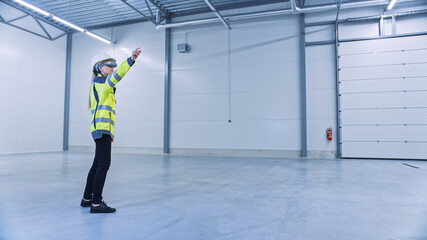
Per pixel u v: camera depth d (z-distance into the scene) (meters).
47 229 2.18
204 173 5.44
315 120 9.35
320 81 9.38
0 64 10.19
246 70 10.17
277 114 9.76
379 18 8.89
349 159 8.70
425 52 8.52
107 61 2.79
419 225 2.30
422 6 8.63
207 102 10.56
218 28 10.56
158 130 11.12
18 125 10.73
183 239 1.97
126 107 11.62
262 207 2.87
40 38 11.58
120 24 11.94
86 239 1.97
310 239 1.98
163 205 2.96
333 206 2.91
